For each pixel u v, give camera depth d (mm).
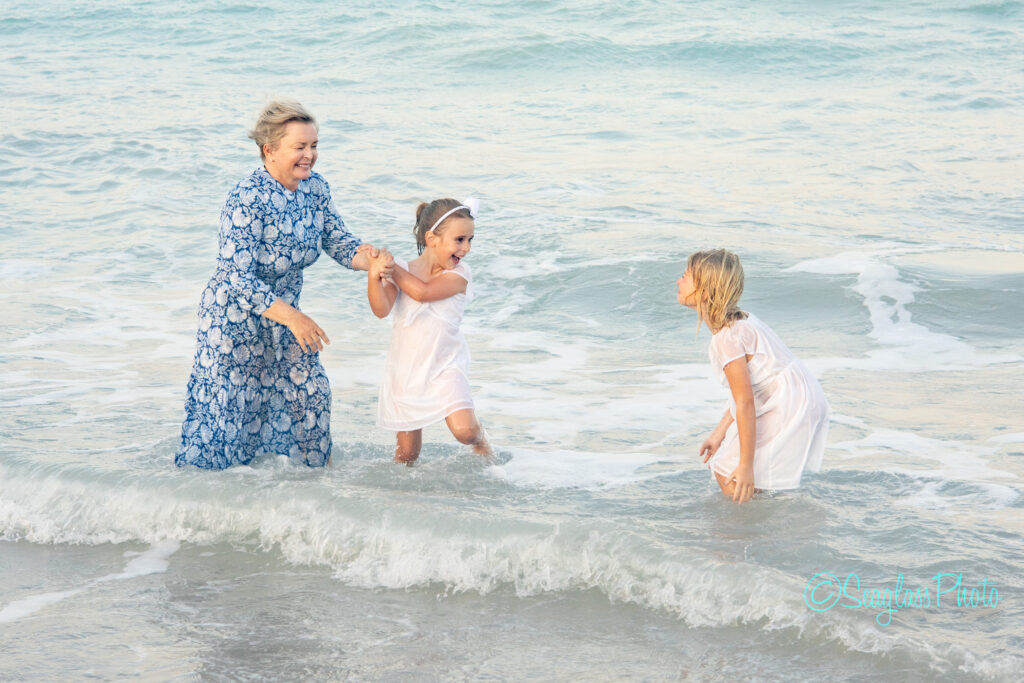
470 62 22859
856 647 3098
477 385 6219
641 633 3314
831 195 11750
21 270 9055
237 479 4344
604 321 7699
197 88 20297
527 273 8727
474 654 3244
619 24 26844
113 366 6531
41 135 14805
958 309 7500
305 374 4613
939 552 3625
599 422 5457
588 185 12172
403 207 11070
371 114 17609
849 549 3672
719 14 28453
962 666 2934
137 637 3424
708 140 15438
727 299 4070
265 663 3227
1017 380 6066
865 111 18172
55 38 26969
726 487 4230
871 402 5688
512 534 3754
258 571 3893
